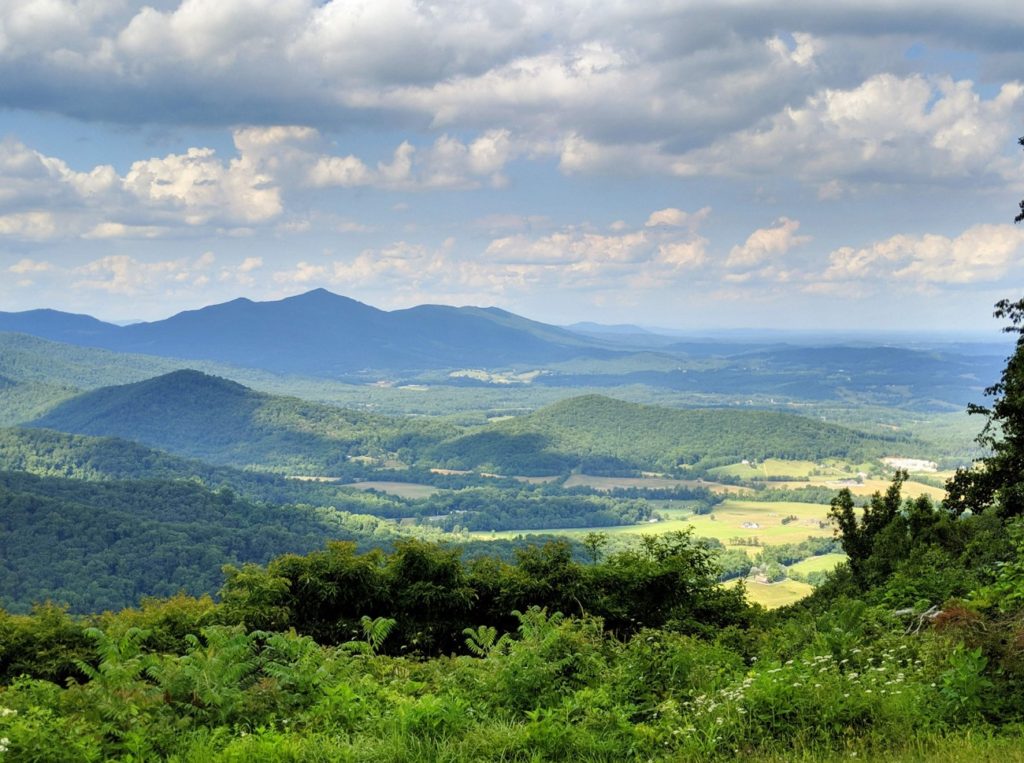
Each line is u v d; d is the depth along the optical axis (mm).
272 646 9273
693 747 6750
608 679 8969
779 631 12281
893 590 14297
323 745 6953
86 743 6754
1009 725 6758
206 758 6637
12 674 12352
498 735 7094
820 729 6859
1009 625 8719
